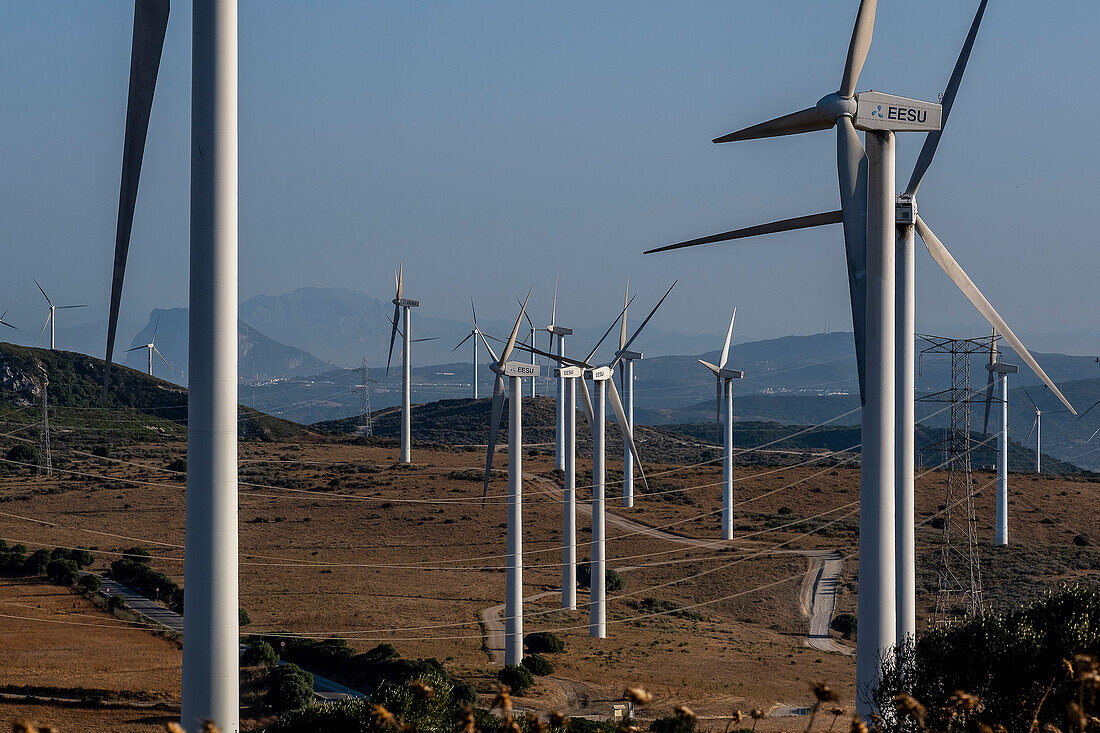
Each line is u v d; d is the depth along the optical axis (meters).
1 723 51.84
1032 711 18.88
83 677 62.88
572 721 33.72
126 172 25.86
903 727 16.80
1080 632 21.89
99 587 92.44
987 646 22.28
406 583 102.00
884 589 32.47
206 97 25.00
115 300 26.14
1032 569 103.88
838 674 74.62
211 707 24.69
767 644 86.69
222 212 25.05
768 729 53.12
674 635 86.62
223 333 25.05
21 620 78.75
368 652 70.88
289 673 60.47
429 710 26.48
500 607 93.50
